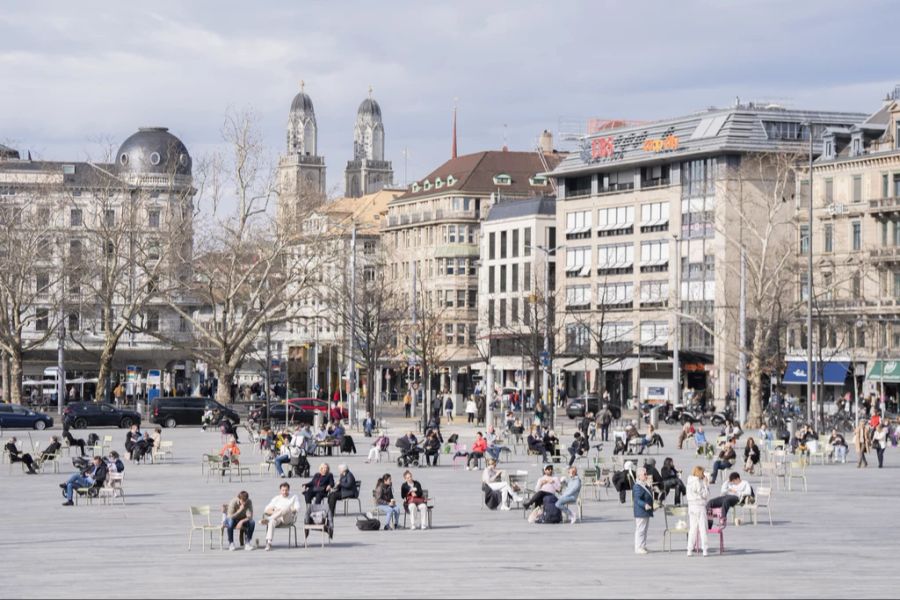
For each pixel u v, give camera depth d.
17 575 33.72
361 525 43.59
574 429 102.00
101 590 31.06
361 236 198.00
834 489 57.34
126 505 50.91
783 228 136.00
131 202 119.38
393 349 145.38
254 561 36.41
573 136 163.38
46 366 148.50
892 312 118.56
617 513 48.69
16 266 113.50
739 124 139.62
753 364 108.88
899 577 33.16
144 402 126.00
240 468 60.81
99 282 131.88
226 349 115.19
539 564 35.53
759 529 43.53
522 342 136.00
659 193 148.50
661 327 146.88
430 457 74.12
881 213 120.50
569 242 161.00
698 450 73.69
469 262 181.12
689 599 29.48
